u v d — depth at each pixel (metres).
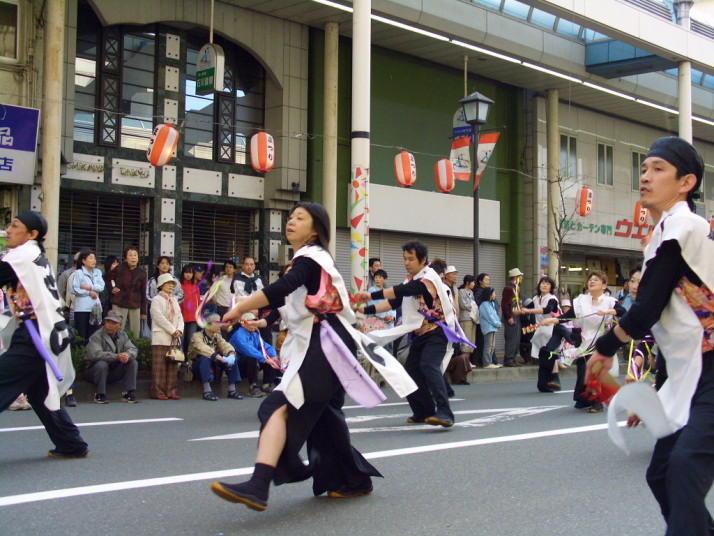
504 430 7.97
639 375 7.86
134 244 15.63
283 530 4.27
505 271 22.12
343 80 18.34
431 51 19.31
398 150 19.44
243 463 6.05
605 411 9.59
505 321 16.91
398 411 9.67
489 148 18.28
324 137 17.28
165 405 10.33
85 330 11.63
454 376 14.30
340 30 17.81
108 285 12.80
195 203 16.38
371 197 18.56
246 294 12.52
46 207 13.22
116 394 11.09
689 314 3.01
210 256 16.67
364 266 14.41
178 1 15.46
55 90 13.31
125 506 4.70
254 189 17.03
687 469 2.83
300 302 4.37
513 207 22.16
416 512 4.71
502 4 18.55
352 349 4.51
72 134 14.20
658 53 20.11
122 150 15.16
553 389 12.46
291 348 4.41
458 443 7.09
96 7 14.45
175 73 15.89
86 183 14.67
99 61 14.97
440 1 17.05
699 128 26.75
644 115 25.12
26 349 5.64
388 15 16.48
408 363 8.28
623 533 4.39
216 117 16.59
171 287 11.29
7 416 8.89
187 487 5.20
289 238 4.54
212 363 11.59
